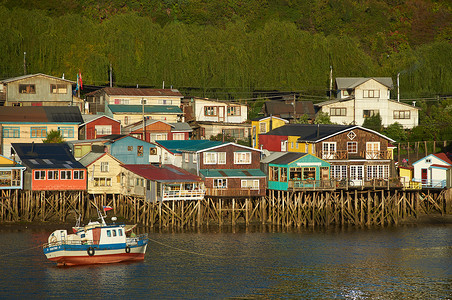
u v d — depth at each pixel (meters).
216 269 85.56
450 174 122.19
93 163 111.62
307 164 112.19
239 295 76.00
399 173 131.12
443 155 126.50
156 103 154.62
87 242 86.31
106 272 83.50
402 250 97.12
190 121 154.88
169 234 103.31
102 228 87.06
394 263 89.94
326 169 113.50
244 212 116.06
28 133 129.38
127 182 112.75
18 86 144.00
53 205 109.75
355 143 120.88
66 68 155.62
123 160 122.81
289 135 129.25
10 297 73.94
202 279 81.31
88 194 112.00
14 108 134.88
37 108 136.25
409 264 89.56
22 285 77.81
